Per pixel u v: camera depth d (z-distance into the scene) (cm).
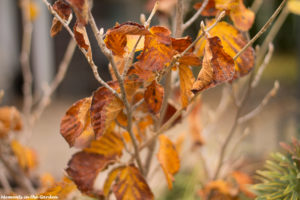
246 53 113
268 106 353
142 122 120
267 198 115
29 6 172
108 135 118
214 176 140
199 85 104
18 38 686
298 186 116
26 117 166
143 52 106
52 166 294
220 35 114
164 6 136
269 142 241
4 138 138
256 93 426
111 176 115
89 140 115
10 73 655
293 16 320
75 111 110
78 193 130
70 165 115
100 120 108
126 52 108
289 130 239
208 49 104
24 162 140
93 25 102
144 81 110
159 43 105
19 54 685
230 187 137
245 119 136
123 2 511
